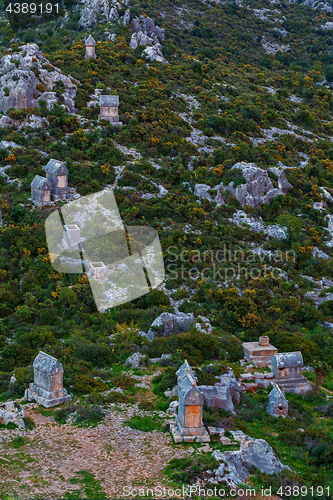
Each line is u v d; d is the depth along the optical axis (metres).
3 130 76.38
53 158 71.81
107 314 49.16
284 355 42.44
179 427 30.58
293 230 69.75
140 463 27.39
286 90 120.25
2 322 47.19
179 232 61.81
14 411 31.41
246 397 38.81
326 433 34.41
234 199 72.56
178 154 78.88
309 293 60.09
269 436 33.91
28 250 56.38
